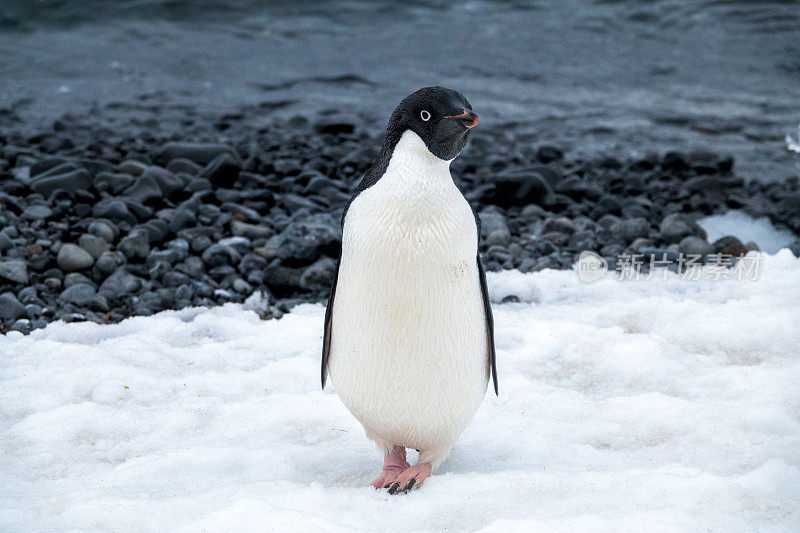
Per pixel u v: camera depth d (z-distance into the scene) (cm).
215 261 1384
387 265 632
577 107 2766
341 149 2172
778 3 3831
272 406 894
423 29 3578
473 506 654
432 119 626
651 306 1179
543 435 835
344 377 691
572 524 603
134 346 1049
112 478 729
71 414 855
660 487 668
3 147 2012
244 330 1130
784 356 1027
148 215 1520
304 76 3031
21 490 706
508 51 3334
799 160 2272
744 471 728
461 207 646
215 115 2523
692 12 3766
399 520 644
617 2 3903
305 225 1391
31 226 1445
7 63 2983
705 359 1027
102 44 3262
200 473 743
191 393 937
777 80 3056
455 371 671
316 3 3806
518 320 1155
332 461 782
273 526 607
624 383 977
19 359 999
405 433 709
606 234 1606
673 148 2355
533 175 1772
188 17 3606
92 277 1320
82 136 2200
